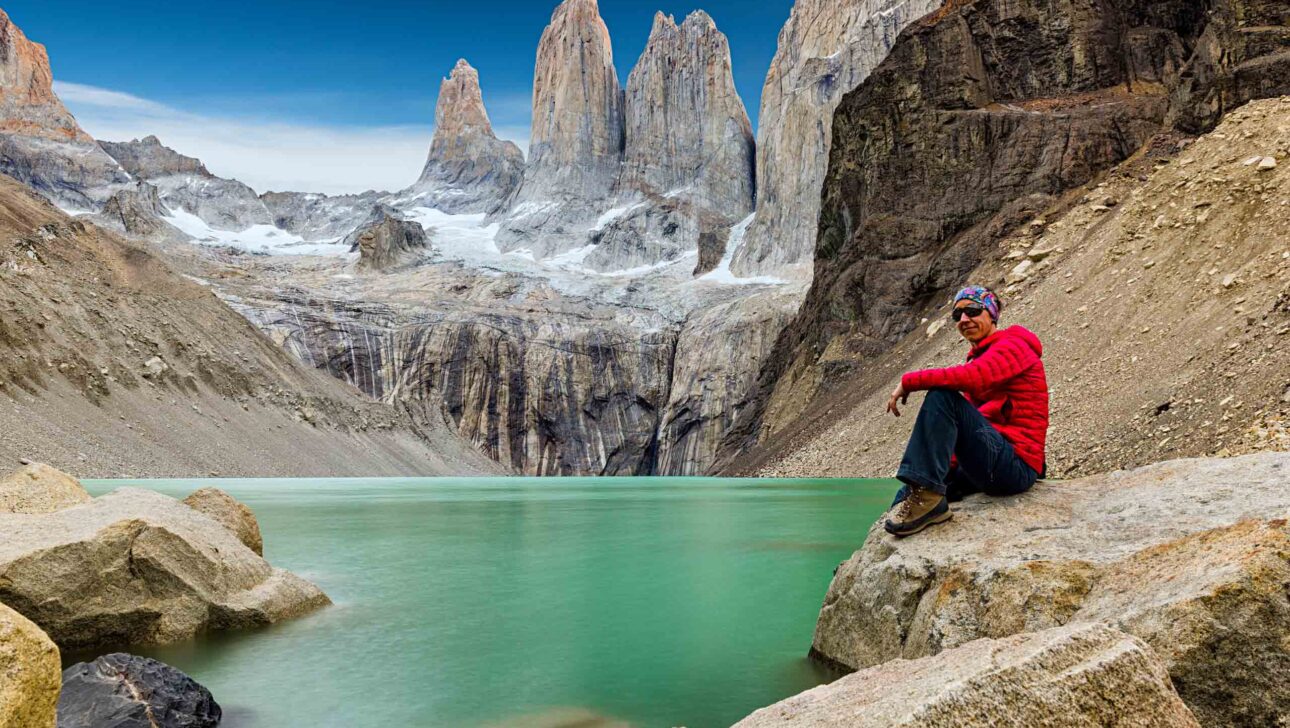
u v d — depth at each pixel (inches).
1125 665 126.0
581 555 516.7
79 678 208.1
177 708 207.5
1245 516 180.4
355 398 3321.9
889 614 232.1
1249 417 784.3
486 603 364.2
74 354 1978.3
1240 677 146.0
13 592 273.9
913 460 238.7
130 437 1871.3
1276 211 1160.2
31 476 372.2
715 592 391.5
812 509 879.7
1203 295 1139.9
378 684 246.7
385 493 1299.2
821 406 2233.0
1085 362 1230.9
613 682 249.1
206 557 319.3
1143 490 220.7
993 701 119.8
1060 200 2119.8
